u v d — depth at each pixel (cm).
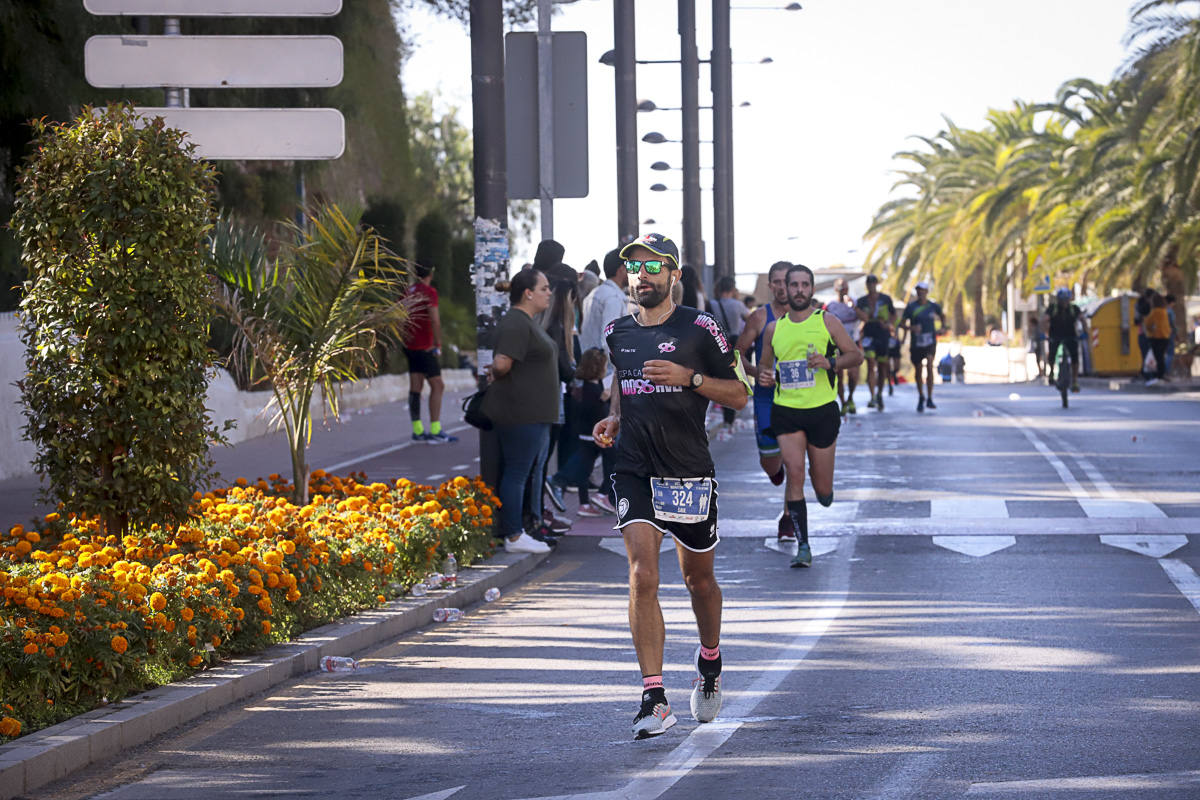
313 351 1870
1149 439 3098
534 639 1351
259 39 1730
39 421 1411
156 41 1731
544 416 1786
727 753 938
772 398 1794
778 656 1232
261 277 1859
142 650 1088
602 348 2111
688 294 2447
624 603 1532
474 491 1828
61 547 1331
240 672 1145
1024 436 3219
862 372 8106
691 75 4434
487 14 1950
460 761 938
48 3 2652
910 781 860
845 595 1520
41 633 1017
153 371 1390
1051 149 8075
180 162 1390
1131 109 6072
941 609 1424
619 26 3334
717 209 5019
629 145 3347
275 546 1363
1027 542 1822
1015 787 843
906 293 11669
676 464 998
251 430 3338
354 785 891
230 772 926
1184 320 6706
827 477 1738
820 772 886
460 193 8981
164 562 1248
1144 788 834
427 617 1455
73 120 1412
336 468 2711
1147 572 1600
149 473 1402
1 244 2648
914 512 2084
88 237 1377
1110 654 1204
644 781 878
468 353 6266
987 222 8256
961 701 1057
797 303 1716
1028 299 9300
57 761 915
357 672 1223
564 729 1015
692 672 1181
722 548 1853
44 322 1388
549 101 2359
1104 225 7075
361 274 1889
